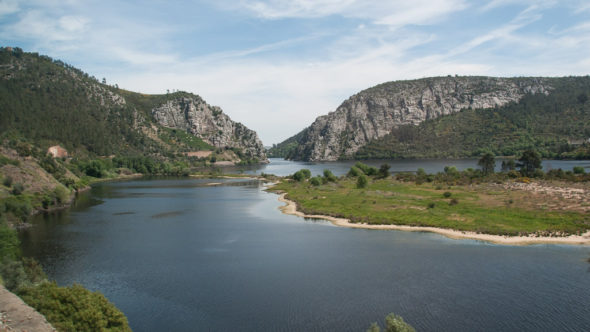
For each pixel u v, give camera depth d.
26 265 43.16
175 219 88.75
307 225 80.88
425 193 113.38
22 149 150.25
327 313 39.44
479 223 73.62
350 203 100.88
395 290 44.75
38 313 25.72
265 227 79.19
